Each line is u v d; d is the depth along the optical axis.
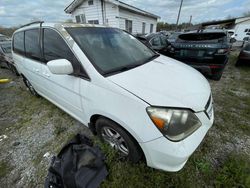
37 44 2.41
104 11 11.98
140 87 1.45
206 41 4.11
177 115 1.31
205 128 1.50
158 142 1.32
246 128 2.40
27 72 3.08
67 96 2.11
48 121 2.82
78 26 2.12
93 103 1.67
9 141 2.43
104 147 1.97
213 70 4.12
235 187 1.56
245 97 3.40
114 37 2.37
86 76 1.69
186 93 1.47
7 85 4.92
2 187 1.74
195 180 1.65
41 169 1.90
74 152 1.79
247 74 5.05
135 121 1.37
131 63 1.97
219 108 2.98
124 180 1.66
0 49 6.19
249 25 21.17
